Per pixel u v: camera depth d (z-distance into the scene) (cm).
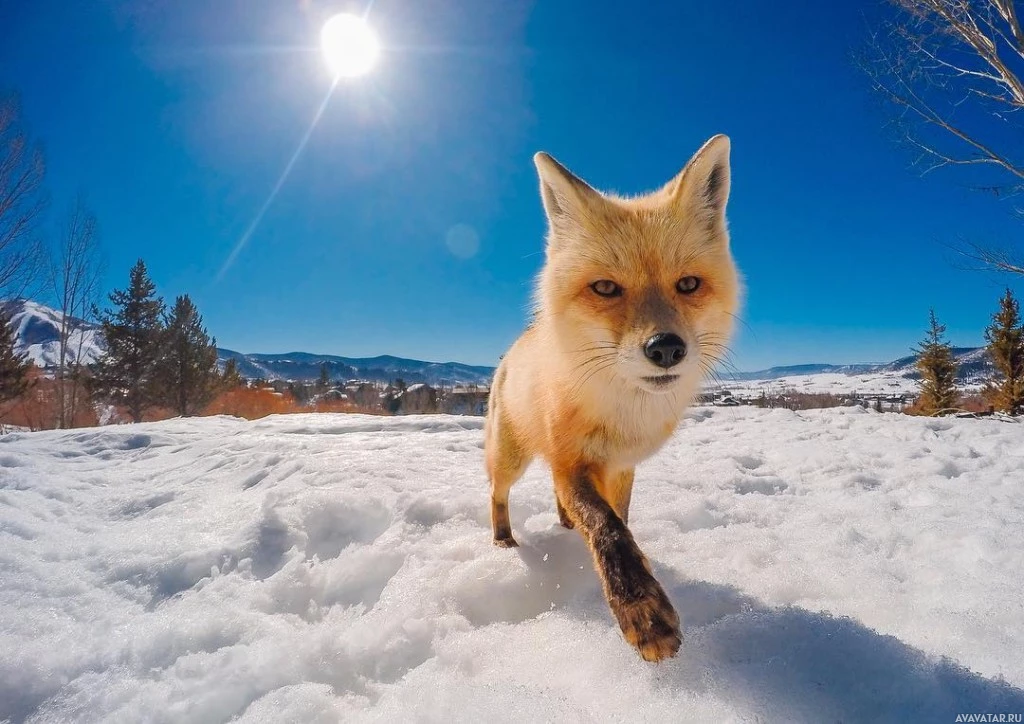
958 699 17
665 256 33
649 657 21
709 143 35
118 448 84
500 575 31
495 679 22
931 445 71
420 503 45
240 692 22
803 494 52
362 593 33
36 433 96
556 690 21
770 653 20
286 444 78
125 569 35
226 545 38
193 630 27
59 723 21
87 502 53
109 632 27
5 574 34
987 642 21
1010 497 44
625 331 31
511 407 40
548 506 49
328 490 47
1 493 52
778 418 107
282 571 34
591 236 33
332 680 23
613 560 25
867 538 36
